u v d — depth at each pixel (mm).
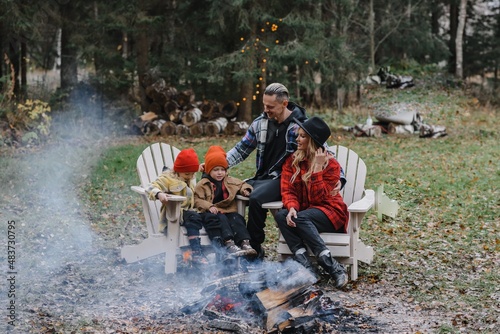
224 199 6355
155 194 6125
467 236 7934
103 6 18047
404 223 8586
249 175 11133
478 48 28938
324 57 17953
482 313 5312
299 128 6082
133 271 6449
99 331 4719
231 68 17953
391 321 5113
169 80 19016
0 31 17156
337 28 20891
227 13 17688
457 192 10102
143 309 5293
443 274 6457
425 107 22422
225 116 17219
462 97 24438
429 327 4977
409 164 12250
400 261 6957
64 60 18594
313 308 4977
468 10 29234
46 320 4930
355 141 15695
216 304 5172
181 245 6289
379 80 25328
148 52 19875
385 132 17266
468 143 15258
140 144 14508
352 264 6184
